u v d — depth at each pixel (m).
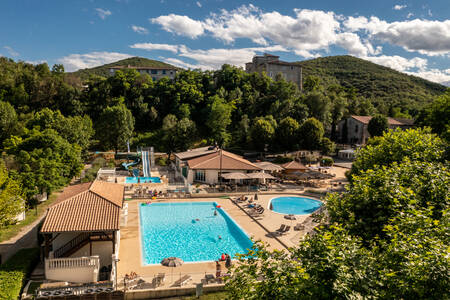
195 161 53.59
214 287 19.33
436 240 9.02
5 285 17.14
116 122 70.81
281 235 28.53
